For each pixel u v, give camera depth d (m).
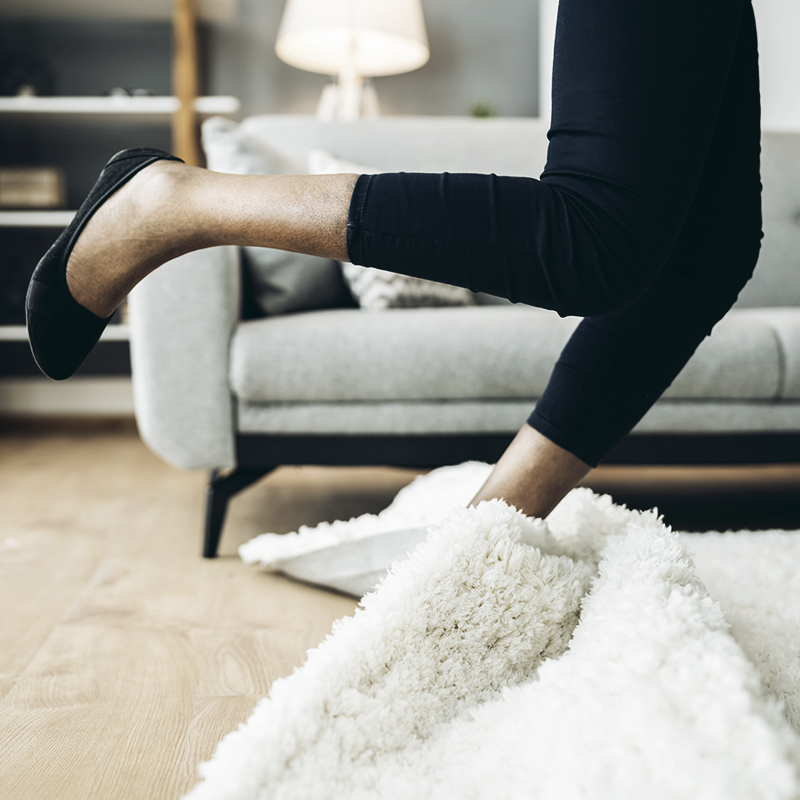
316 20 2.77
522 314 1.37
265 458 1.31
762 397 1.31
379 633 0.62
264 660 0.85
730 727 0.47
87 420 2.94
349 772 0.54
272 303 1.52
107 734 0.69
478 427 1.31
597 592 0.67
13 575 1.16
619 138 0.58
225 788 0.50
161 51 3.08
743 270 0.77
